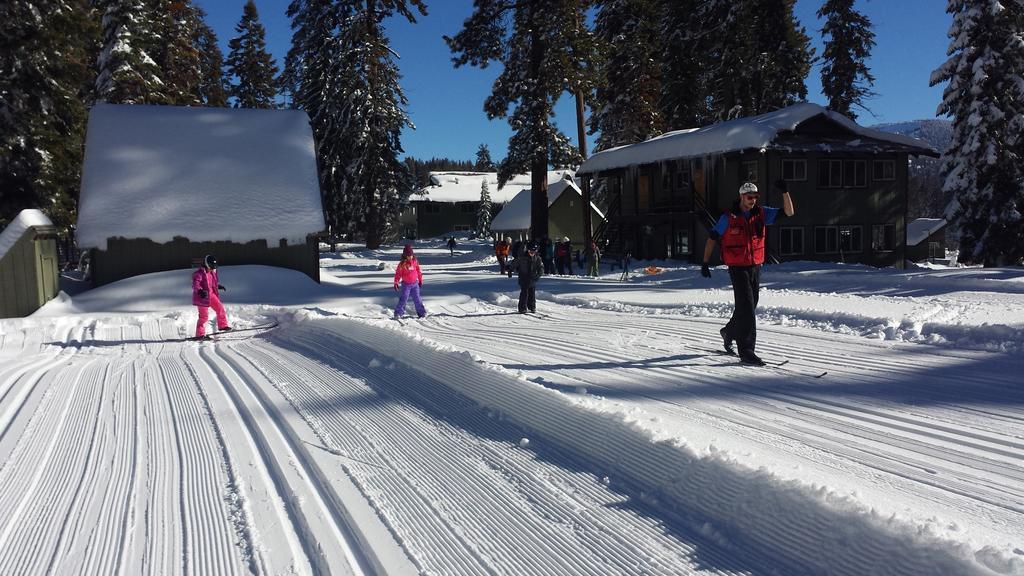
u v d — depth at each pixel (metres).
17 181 24.19
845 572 2.65
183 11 45.75
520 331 10.93
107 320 15.57
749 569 2.80
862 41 42.31
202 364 9.64
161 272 19.22
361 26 47.91
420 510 3.70
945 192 33.12
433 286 22.03
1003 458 4.02
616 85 45.59
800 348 8.29
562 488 3.87
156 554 3.34
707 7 40.88
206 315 13.24
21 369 9.83
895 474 3.79
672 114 46.44
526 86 35.00
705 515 3.32
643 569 2.88
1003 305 11.39
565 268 31.86
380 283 23.73
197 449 5.18
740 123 32.81
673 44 44.16
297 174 22.80
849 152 31.94
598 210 53.84
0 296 15.70
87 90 34.78
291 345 11.03
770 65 40.62
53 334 14.00
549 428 4.89
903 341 8.53
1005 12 30.27
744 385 6.26
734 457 3.60
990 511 3.21
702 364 7.36
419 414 5.76
